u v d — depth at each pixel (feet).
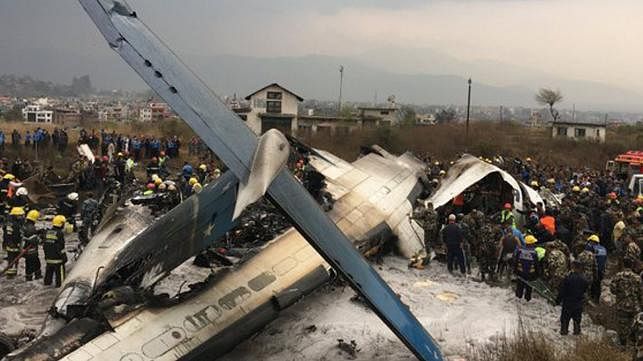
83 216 63.72
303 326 45.39
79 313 37.35
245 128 35.14
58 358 31.53
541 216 68.90
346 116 194.70
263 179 25.95
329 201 61.52
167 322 33.99
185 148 152.35
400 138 168.25
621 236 60.85
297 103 178.50
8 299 49.37
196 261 57.82
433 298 52.54
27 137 126.31
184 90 35.63
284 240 45.29
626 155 129.29
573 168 156.56
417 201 73.10
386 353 41.24
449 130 185.98
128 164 96.32
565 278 45.47
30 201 78.59
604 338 43.27
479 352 41.75
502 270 58.85
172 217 42.06
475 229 63.16
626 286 43.50
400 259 63.57
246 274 40.19
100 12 38.19
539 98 331.98
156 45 38.70
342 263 31.01
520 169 118.93
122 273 39.01
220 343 34.09
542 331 46.14
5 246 55.42
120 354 31.04
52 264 51.83
